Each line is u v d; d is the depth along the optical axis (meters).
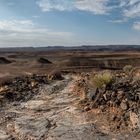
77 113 11.44
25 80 23.98
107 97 11.67
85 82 18.11
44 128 9.85
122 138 8.36
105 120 10.02
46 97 16.02
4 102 14.42
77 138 8.62
